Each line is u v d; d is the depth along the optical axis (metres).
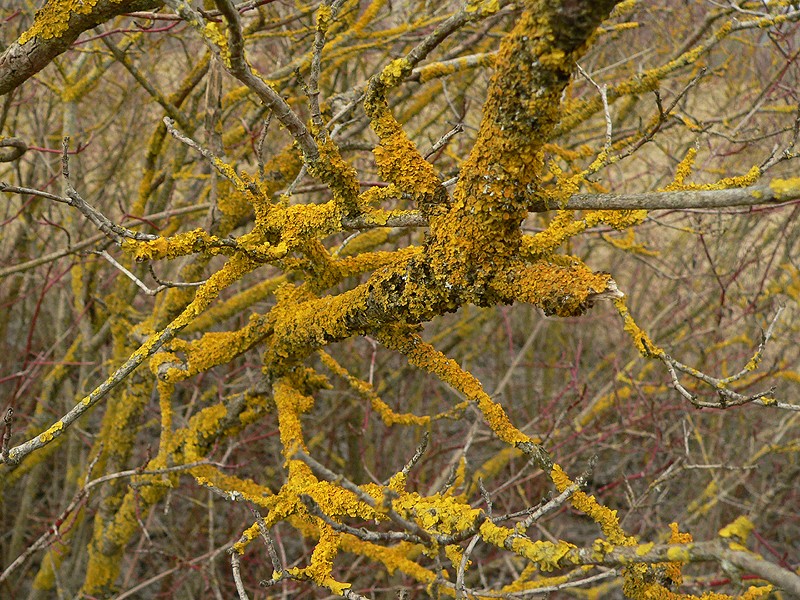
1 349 4.85
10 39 3.48
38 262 2.67
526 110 1.07
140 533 4.38
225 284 1.41
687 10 3.91
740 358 4.36
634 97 3.09
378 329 1.49
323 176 1.36
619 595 3.82
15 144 1.87
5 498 4.80
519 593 1.61
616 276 5.48
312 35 2.80
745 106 4.40
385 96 1.30
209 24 1.13
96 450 3.30
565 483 1.38
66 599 3.44
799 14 1.77
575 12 0.96
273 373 1.89
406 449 4.89
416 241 4.77
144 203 2.90
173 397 5.26
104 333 3.40
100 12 1.45
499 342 5.64
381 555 1.97
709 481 4.46
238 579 1.35
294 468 1.48
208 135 2.13
